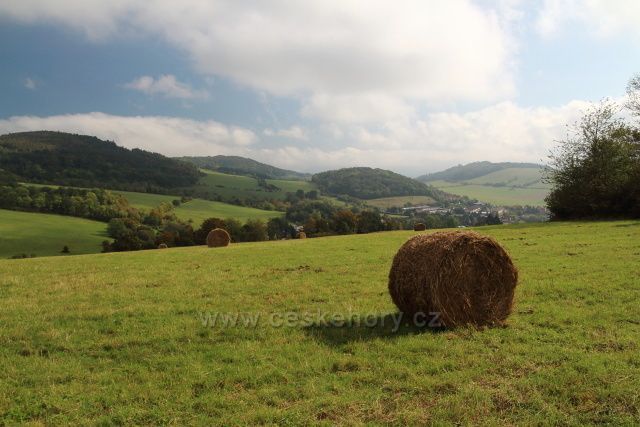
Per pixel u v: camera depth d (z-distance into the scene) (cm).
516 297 1204
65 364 812
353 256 2275
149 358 834
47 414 639
